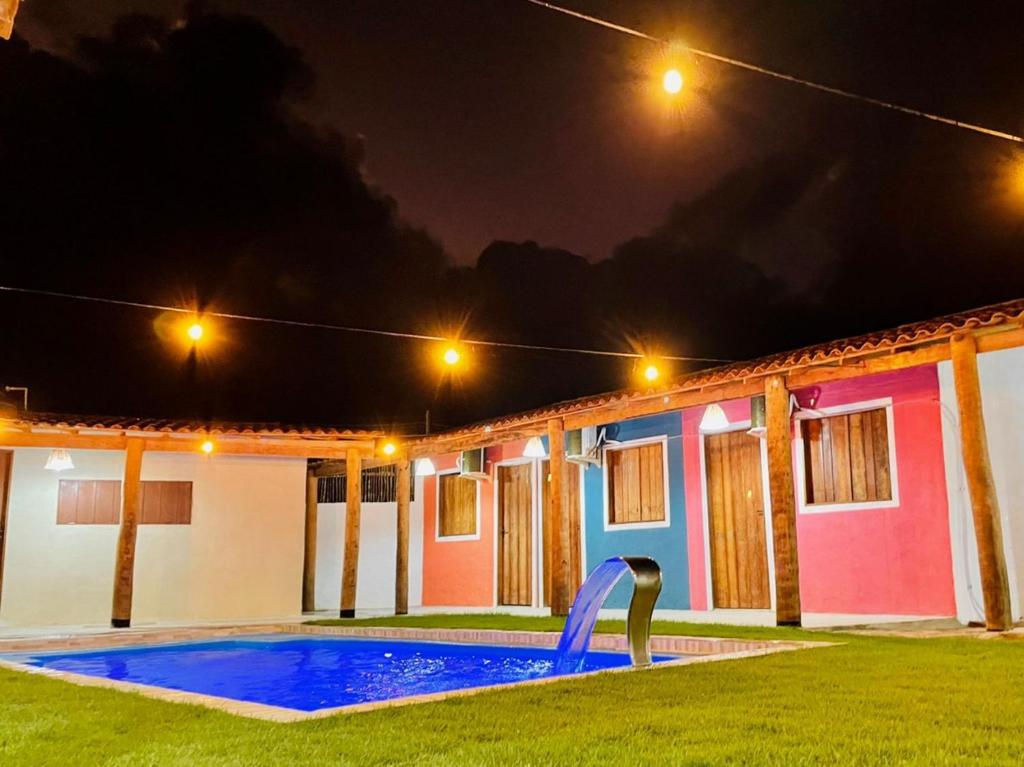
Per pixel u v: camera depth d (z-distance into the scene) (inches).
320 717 184.7
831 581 454.9
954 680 216.2
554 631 414.6
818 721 169.0
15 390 705.0
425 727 171.0
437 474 721.0
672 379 490.0
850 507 451.2
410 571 729.0
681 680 226.5
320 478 745.0
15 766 147.6
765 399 448.1
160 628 533.0
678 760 139.2
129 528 567.5
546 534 624.1
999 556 334.6
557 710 187.5
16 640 462.3
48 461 584.4
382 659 414.9
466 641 446.3
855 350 388.8
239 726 177.5
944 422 418.3
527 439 621.3
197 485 654.5
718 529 520.1
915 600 419.8
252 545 662.5
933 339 367.2
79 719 193.8
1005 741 149.0
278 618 634.2
